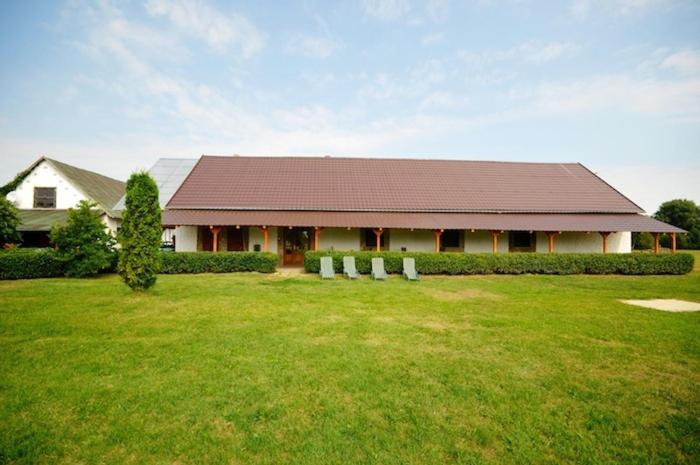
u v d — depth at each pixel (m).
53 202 25.02
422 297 11.91
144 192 11.50
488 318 9.07
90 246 15.94
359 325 8.26
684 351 6.72
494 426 4.19
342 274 18.11
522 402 4.75
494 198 23.69
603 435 4.06
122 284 13.66
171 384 5.11
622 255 19.47
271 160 26.69
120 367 5.68
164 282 14.52
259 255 18.20
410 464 3.51
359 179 24.97
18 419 4.18
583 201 23.83
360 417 4.30
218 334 7.42
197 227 21.61
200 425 4.12
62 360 5.95
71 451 3.65
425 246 22.97
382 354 6.39
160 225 11.87
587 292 13.35
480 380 5.38
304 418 4.29
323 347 6.69
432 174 26.14
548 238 22.91
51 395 4.76
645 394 5.04
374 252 18.72
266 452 3.66
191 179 23.42
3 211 17.81
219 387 5.03
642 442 3.96
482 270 18.75
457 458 3.62
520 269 18.98
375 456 3.62
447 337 7.43
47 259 15.85
